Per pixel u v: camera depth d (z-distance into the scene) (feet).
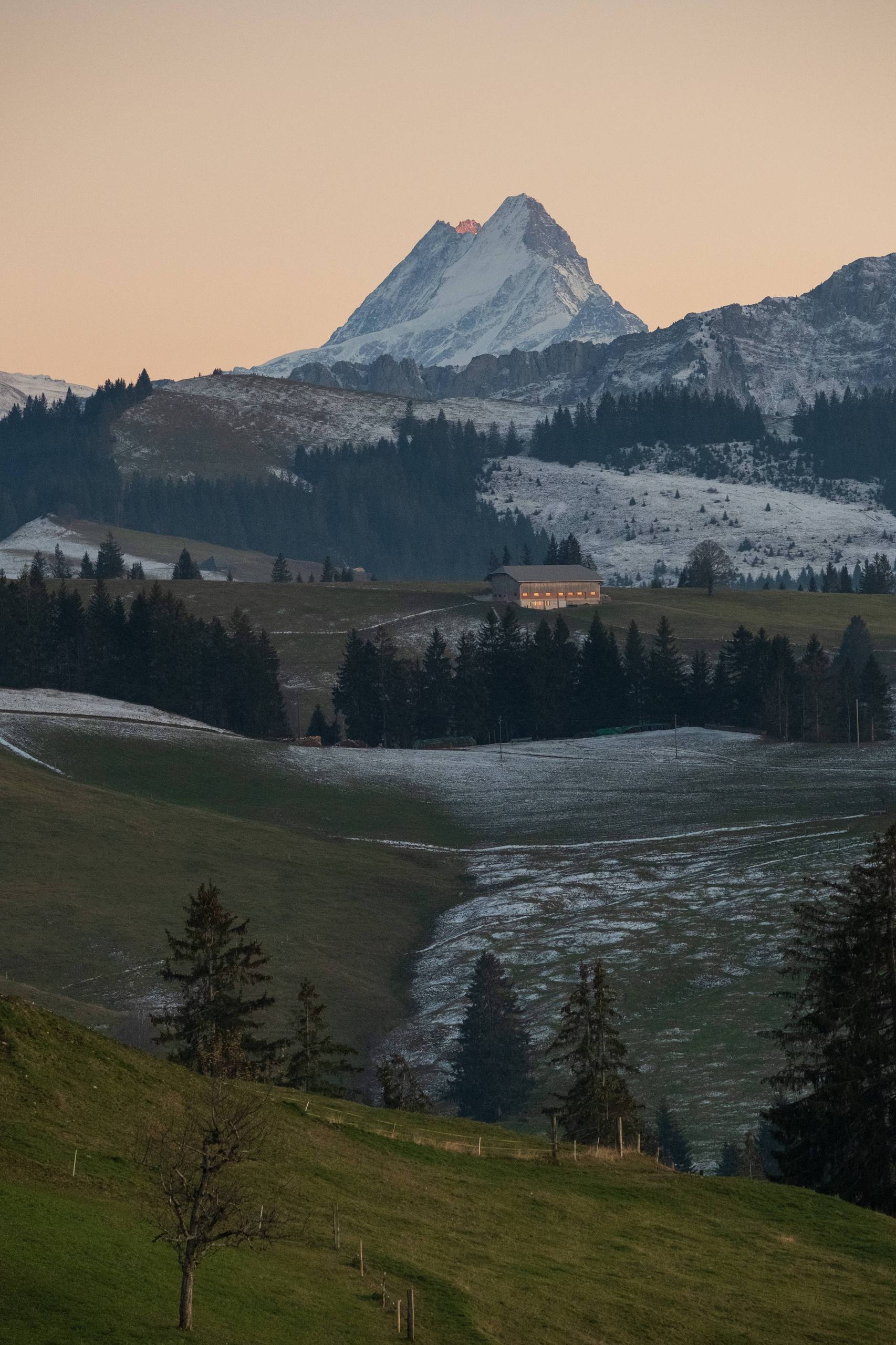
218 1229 265.95
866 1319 306.35
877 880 484.33
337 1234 294.05
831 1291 323.98
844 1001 475.31
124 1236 254.68
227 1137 246.68
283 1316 243.60
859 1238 368.48
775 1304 308.40
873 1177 455.63
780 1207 388.37
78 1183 276.62
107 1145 302.66
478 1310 269.44
